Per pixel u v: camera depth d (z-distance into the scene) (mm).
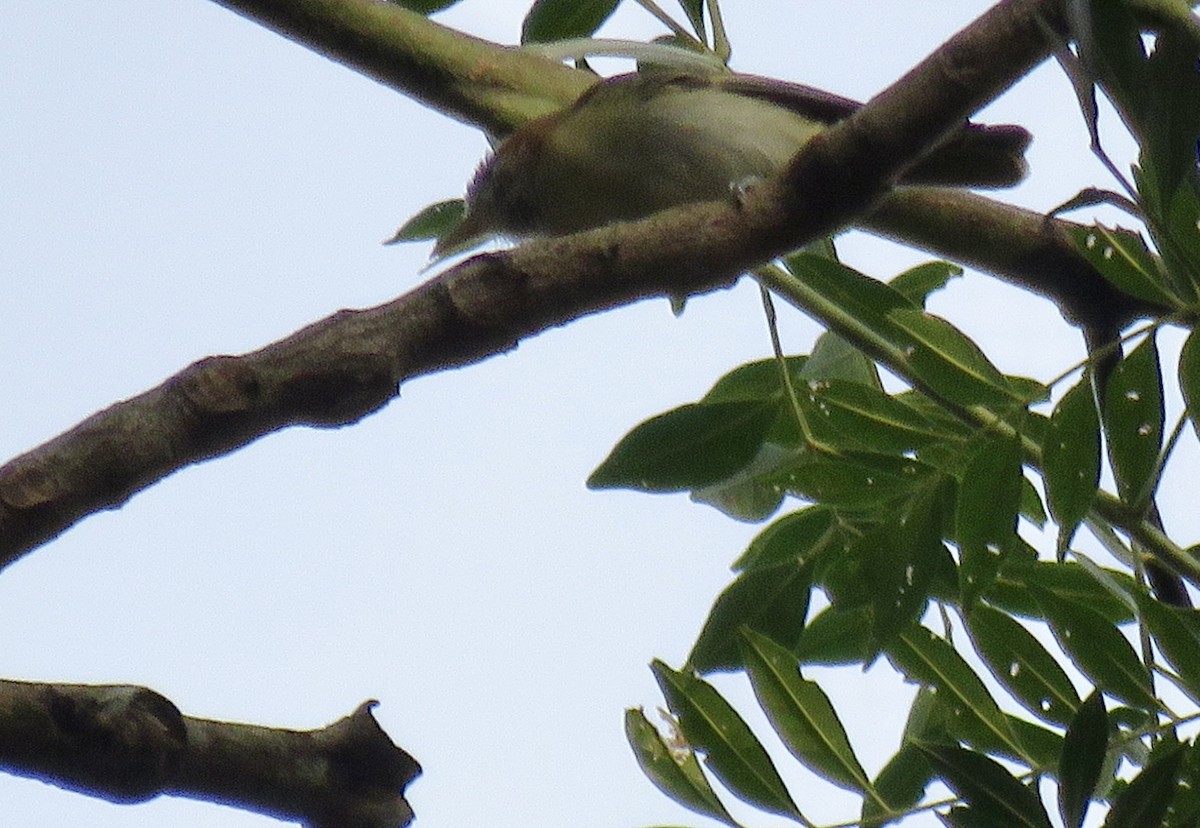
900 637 6285
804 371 7125
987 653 6223
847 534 6461
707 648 6340
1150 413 5566
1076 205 5180
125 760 3811
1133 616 6547
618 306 4789
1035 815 5215
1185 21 4891
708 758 5441
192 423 4109
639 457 6352
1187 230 5332
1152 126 4547
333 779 4066
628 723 5504
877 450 6594
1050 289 6789
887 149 4832
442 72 6602
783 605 6391
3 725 3719
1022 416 5848
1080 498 5508
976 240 6824
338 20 6480
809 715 5613
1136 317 6758
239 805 3980
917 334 6441
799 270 6512
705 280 4824
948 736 6227
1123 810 5027
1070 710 6129
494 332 4523
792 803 5391
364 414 4340
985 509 5727
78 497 3982
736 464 6375
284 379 4211
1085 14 4527
